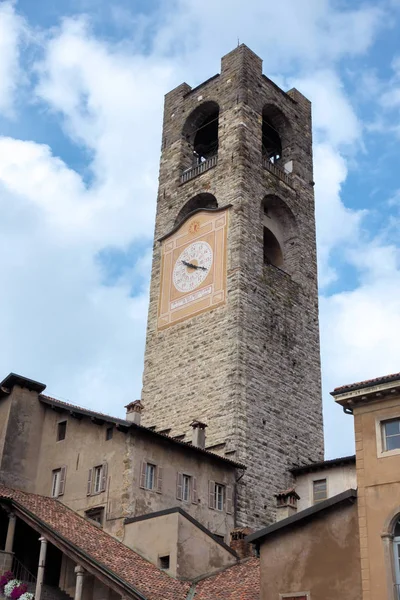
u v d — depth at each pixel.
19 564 35.78
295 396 51.44
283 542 29.08
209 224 55.34
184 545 34.44
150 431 38.66
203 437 45.41
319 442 51.69
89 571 31.80
